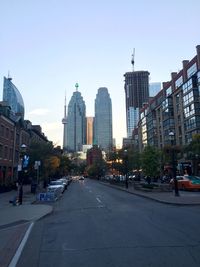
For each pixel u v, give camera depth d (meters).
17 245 9.82
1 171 46.09
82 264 7.36
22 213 17.91
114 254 8.15
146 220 14.09
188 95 73.81
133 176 83.25
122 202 24.27
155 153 44.19
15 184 43.62
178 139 81.62
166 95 91.94
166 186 36.34
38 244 9.91
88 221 14.51
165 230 11.39
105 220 14.59
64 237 10.91
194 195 28.97
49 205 22.53
